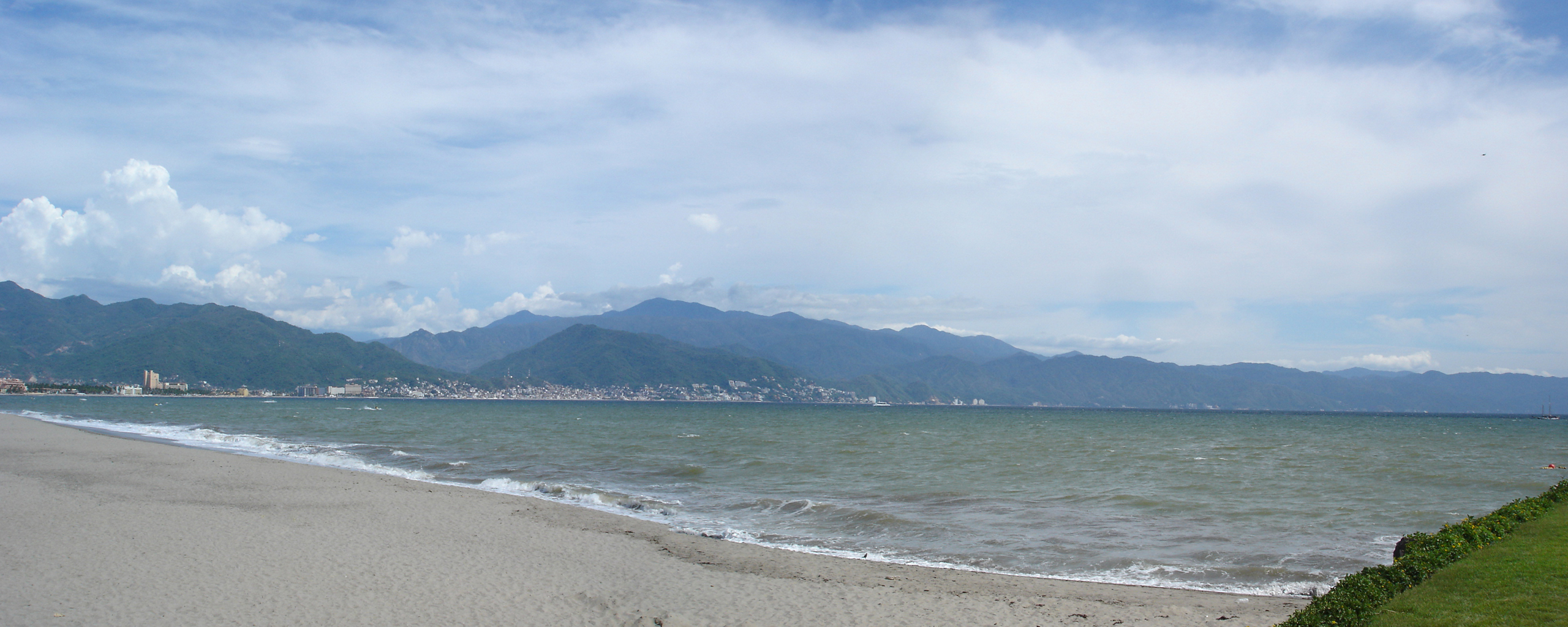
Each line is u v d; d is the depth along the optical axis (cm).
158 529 1900
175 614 1260
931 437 8094
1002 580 1692
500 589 1498
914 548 2050
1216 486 3391
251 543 1788
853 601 1484
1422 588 1277
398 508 2383
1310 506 2786
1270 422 17950
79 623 1195
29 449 4059
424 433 7056
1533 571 1316
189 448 4531
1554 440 8806
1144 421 17462
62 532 1825
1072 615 1403
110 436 5562
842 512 2527
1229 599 1548
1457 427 14538
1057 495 3045
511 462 4153
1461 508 2747
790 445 6084
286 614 1286
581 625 1295
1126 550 2031
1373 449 6650
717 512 2570
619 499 2786
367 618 1284
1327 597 1236
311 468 3462
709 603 1455
